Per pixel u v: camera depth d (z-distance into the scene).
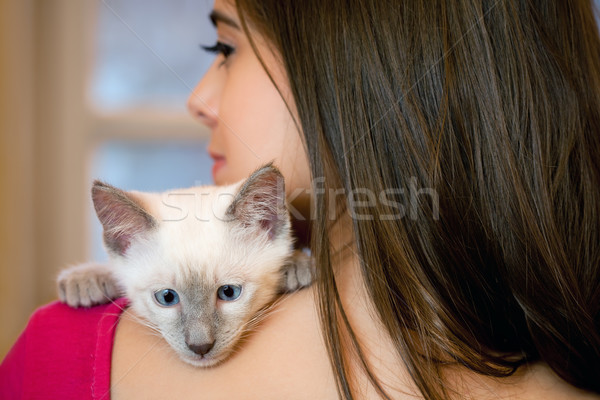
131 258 1.09
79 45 2.76
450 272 0.87
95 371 0.87
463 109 0.89
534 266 0.89
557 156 0.92
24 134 2.64
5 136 2.55
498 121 0.88
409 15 0.89
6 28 2.53
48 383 0.86
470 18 0.88
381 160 0.88
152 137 2.83
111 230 1.10
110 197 1.05
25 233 2.65
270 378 0.86
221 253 1.05
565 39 0.95
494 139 0.88
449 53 0.88
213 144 1.23
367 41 0.89
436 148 0.87
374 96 0.88
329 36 0.91
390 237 0.86
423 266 0.86
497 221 0.89
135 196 1.13
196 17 2.82
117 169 2.83
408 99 0.87
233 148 1.08
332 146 0.92
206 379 0.87
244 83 1.04
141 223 1.08
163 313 1.02
